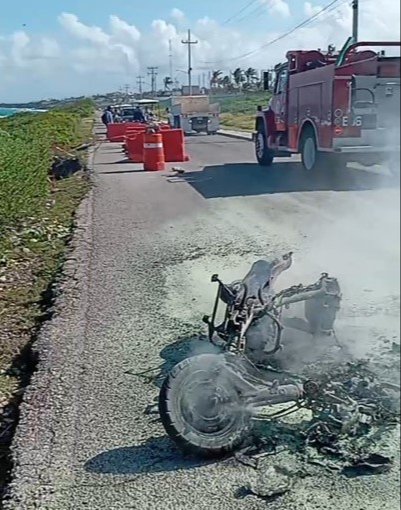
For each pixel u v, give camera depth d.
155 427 3.77
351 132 12.33
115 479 3.32
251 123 46.72
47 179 13.48
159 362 4.64
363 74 11.61
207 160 20.12
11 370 4.89
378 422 3.50
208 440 3.36
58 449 3.62
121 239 8.65
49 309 5.98
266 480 3.18
